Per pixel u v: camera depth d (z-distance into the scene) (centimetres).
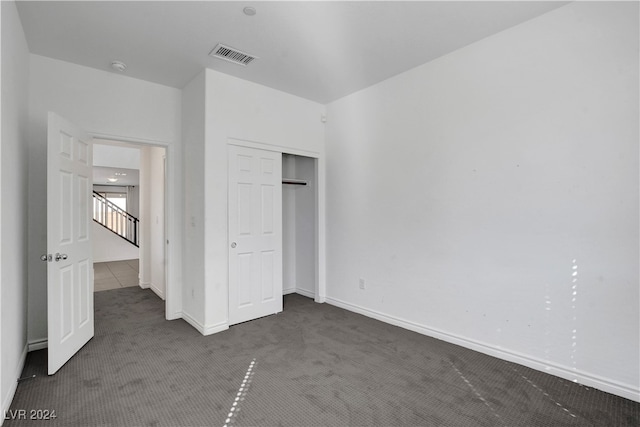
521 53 252
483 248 276
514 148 257
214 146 327
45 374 239
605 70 216
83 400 206
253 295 363
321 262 427
